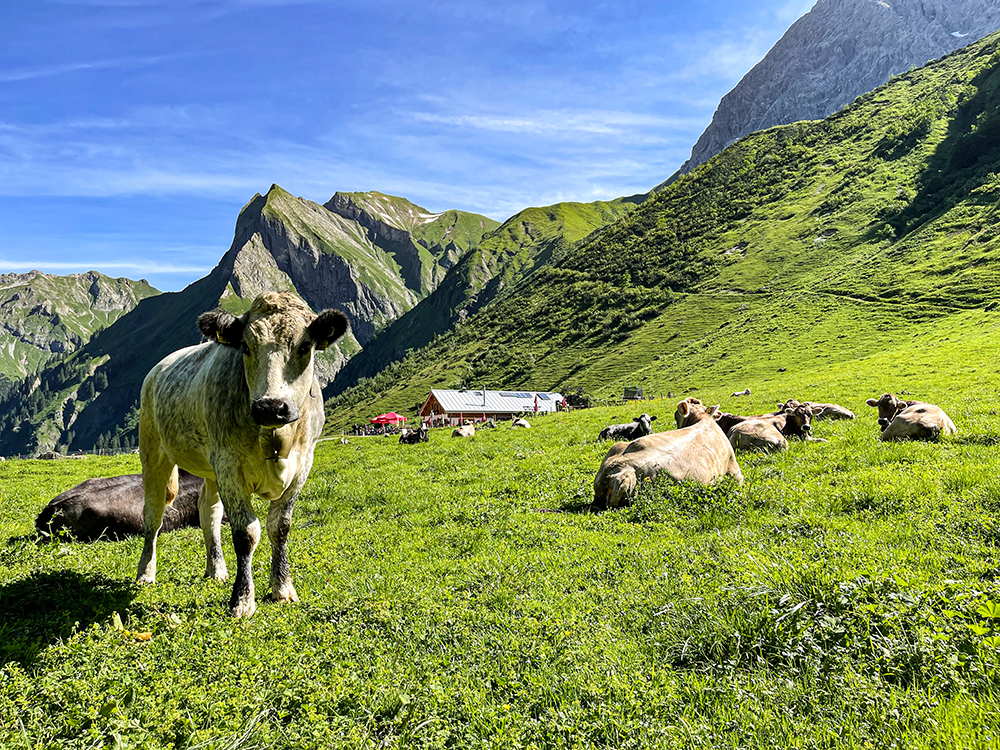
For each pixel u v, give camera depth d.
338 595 7.66
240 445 7.12
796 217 174.50
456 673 5.29
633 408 40.12
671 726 4.36
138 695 4.80
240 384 7.13
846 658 4.89
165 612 6.96
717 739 4.24
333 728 4.49
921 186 155.00
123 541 11.62
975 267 102.00
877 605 5.29
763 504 10.56
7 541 11.40
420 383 197.25
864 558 7.13
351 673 5.24
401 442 33.09
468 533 10.86
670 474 11.76
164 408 8.36
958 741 3.85
